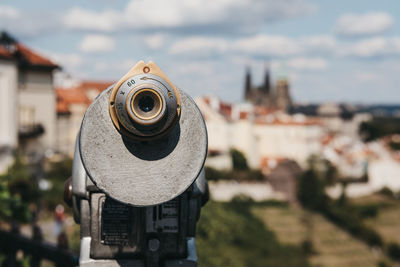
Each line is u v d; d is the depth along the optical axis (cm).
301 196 6456
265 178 6512
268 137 9438
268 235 4931
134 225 265
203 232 1852
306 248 4888
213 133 7850
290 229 5369
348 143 13512
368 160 8938
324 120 18075
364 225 5869
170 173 232
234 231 3500
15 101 3294
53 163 3372
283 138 9375
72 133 5300
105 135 230
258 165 8631
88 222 272
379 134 18938
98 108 230
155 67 225
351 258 5075
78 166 271
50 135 4131
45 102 4084
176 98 225
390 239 5850
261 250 4147
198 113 236
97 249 266
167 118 224
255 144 8556
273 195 6388
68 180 287
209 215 1973
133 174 230
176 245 268
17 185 1059
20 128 3691
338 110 18088
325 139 11412
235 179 6356
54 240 1510
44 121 4088
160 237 267
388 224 6519
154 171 232
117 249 266
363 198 7738
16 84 3319
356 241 5697
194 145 234
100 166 229
